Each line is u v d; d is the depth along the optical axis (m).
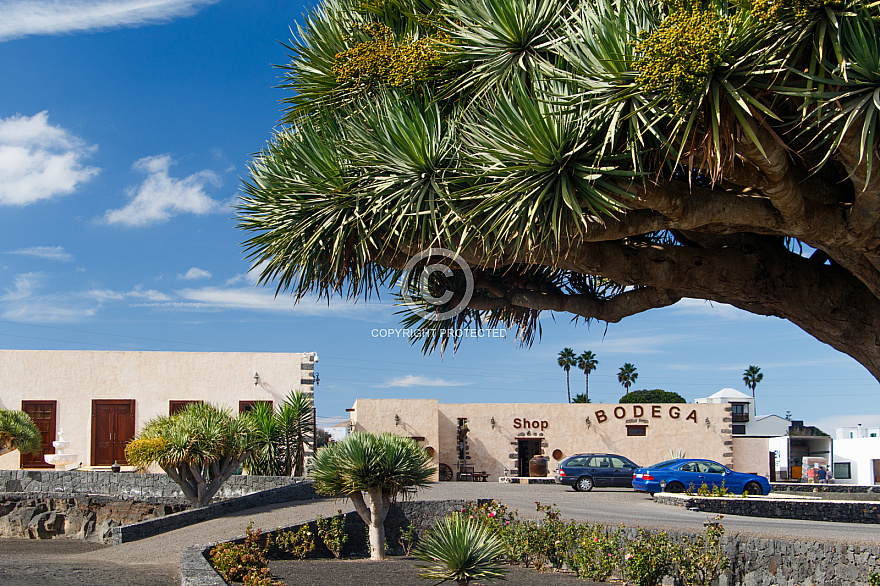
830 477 36.47
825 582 7.57
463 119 7.48
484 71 7.48
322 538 11.27
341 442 10.59
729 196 6.64
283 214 8.28
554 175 6.42
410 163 7.41
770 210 6.61
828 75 5.57
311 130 8.55
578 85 6.45
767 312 8.11
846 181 6.87
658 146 6.28
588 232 6.70
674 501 15.34
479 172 6.94
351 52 8.59
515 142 6.43
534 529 10.32
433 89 8.05
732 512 14.77
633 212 6.80
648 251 7.49
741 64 5.57
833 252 7.05
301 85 9.16
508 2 7.10
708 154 5.83
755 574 8.12
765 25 5.46
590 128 6.33
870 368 7.55
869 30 5.37
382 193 7.66
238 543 9.98
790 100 6.04
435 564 7.08
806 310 7.52
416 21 8.59
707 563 8.23
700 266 7.44
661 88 5.73
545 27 7.18
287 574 8.91
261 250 8.86
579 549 9.51
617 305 8.55
